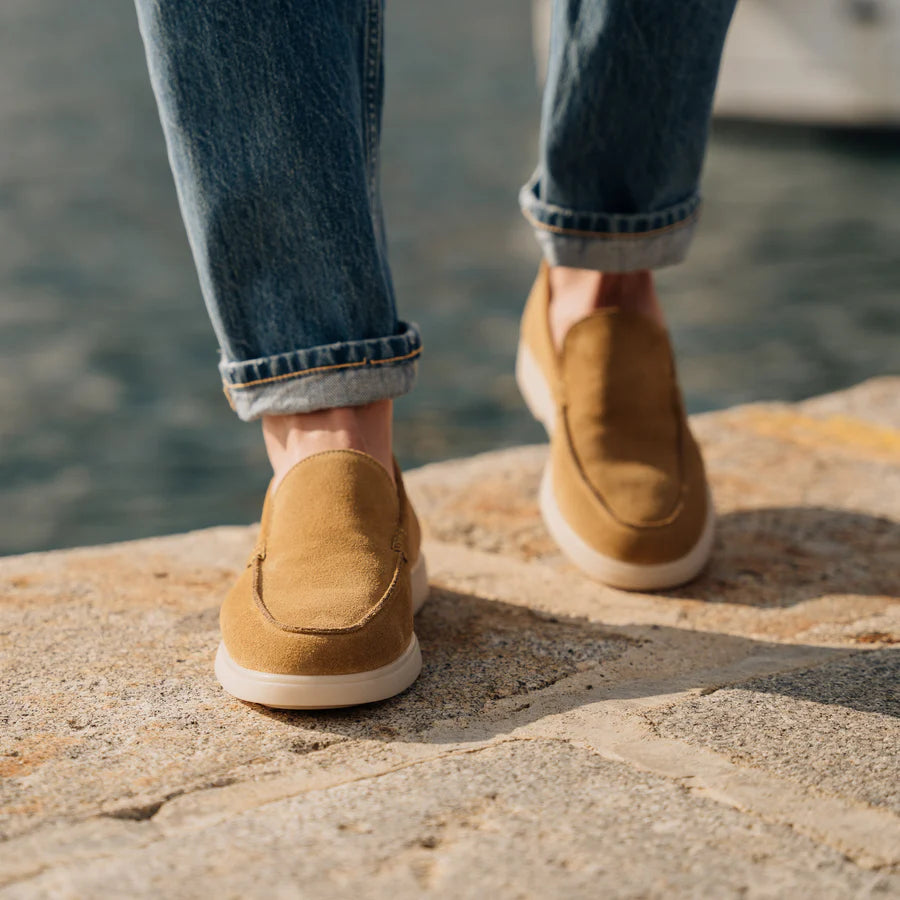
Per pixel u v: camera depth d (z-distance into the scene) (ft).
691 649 3.92
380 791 2.81
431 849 2.52
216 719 3.29
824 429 6.74
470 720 3.28
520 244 34.22
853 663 3.76
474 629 4.05
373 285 3.63
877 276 28.66
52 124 58.44
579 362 4.77
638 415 4.69
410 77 75.61
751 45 48.96
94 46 94.48
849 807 2.77
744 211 37.50
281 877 2.41
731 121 51.29
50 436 19.16
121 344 24.95
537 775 2.89
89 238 36.09
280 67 3.41
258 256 3.58
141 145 53.16
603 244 4.47
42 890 2.36
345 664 3.24
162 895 2.34
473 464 6.20
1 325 26.48
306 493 3.65
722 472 6.01
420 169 46.96
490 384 20.95
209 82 3.42
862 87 47.14
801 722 3.26
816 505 5.53
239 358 3.73
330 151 3.50
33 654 3.80
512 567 4.77
